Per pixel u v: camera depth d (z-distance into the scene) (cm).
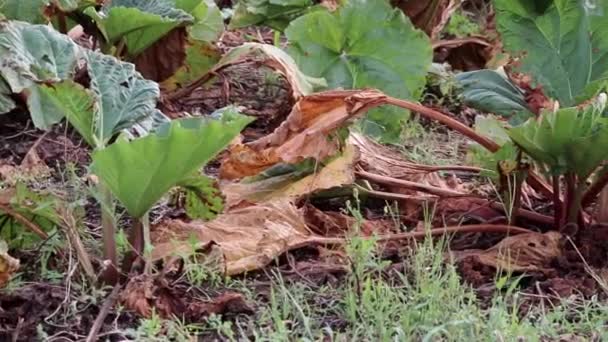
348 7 450
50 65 324
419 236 354
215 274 324
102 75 329
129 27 466
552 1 380
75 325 299
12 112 459
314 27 452
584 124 332
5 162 421
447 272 316
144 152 295
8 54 316
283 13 528
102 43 477
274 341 279
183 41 479
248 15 529
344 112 357
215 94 516
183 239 342
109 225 315
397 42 451
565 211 359
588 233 354
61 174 396
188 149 298
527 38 386
